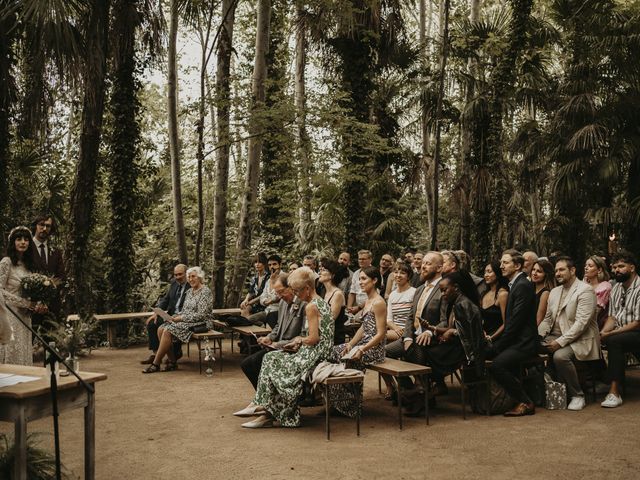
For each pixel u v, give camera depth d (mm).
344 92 12789
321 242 14898
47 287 5949
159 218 16688
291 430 5824
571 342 6523
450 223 23297
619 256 6898
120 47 11734
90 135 11156
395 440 5457
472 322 6035
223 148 13461
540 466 4711
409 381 6664
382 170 16062
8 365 4520
